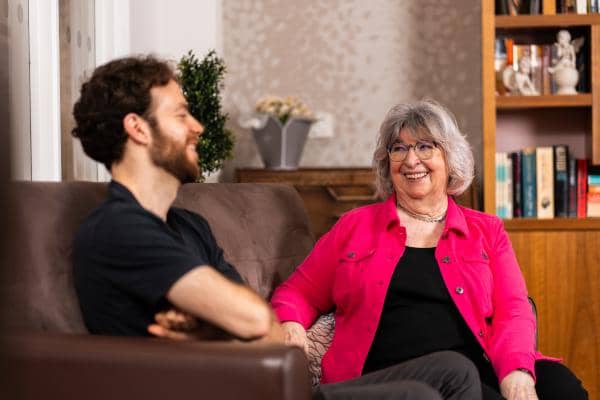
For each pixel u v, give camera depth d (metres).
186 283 1.24
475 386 1.47
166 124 1.43
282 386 1.10
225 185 2.11
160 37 3.77
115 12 3.29
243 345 1.15
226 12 4.19
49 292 1.42
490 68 3.19
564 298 3.16
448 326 1.82
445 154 1.96
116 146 1.43
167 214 1.55
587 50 3.28
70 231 1.51
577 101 3.20
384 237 1.93
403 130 1.96
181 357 1.14
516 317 1.82
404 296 1.86
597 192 3.23
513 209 3.26
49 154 2.45
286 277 2.09
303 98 4.16
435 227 1.95
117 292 1.32
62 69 2.71
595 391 3.15
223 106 4.18
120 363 1.15
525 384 1.65
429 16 4.08
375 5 4.11
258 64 4.19
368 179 3.64
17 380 0.24
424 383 1.37
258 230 2.08
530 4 3.25
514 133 3.46
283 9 4.16
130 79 1.41
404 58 4.10
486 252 1.94
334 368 1.86
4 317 0.23
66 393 1.18
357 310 1.88
